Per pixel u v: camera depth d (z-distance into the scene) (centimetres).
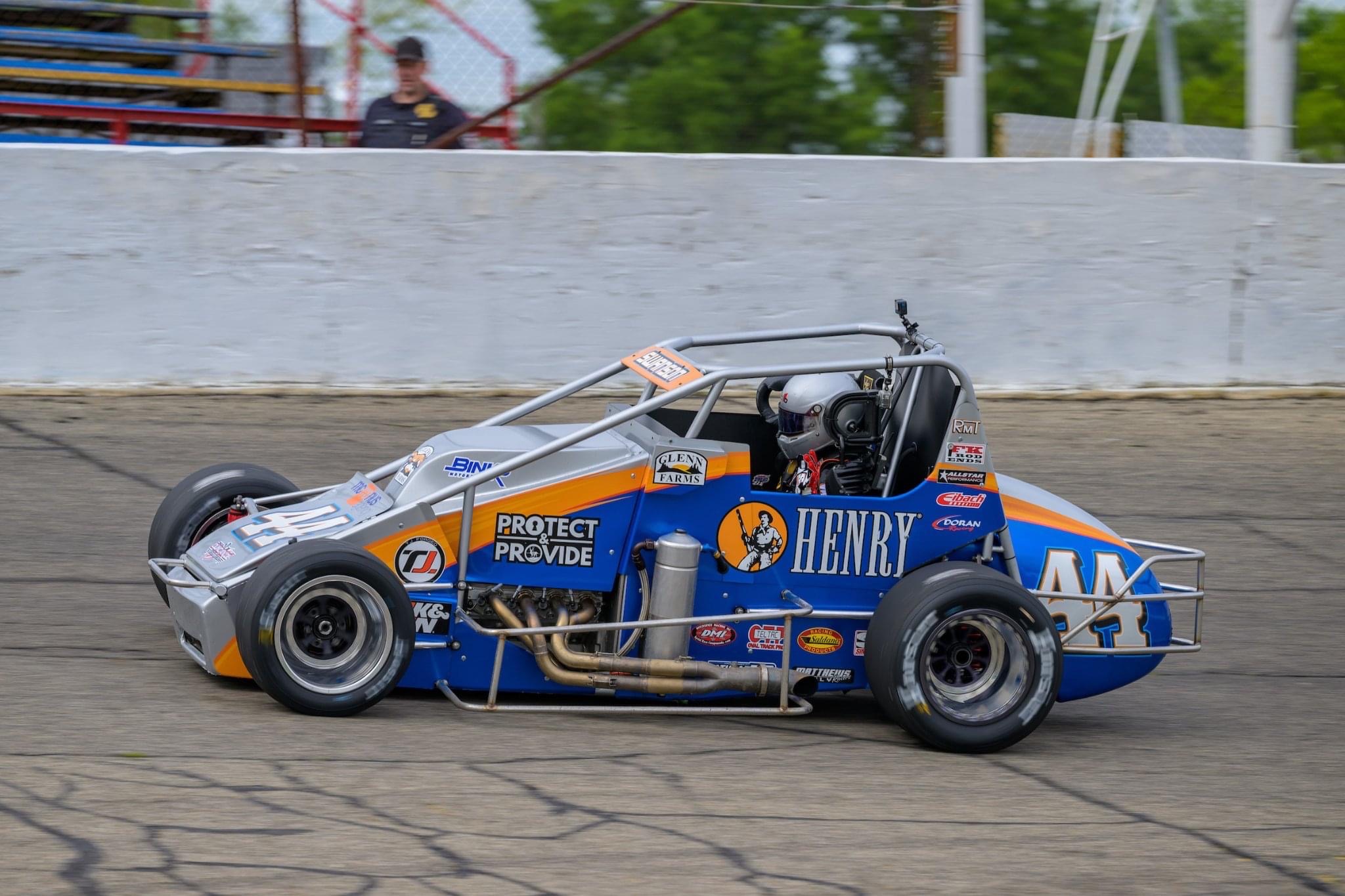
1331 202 3188
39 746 1287
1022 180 3066
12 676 1498
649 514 1495
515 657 1478
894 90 5312
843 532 1529
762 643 1529
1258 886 1161
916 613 1430
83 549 2028
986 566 1558
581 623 1486
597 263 2970
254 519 1545
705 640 1513
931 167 3034
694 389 1493
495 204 2916
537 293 2956
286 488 1670
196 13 3622
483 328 2948
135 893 1009
